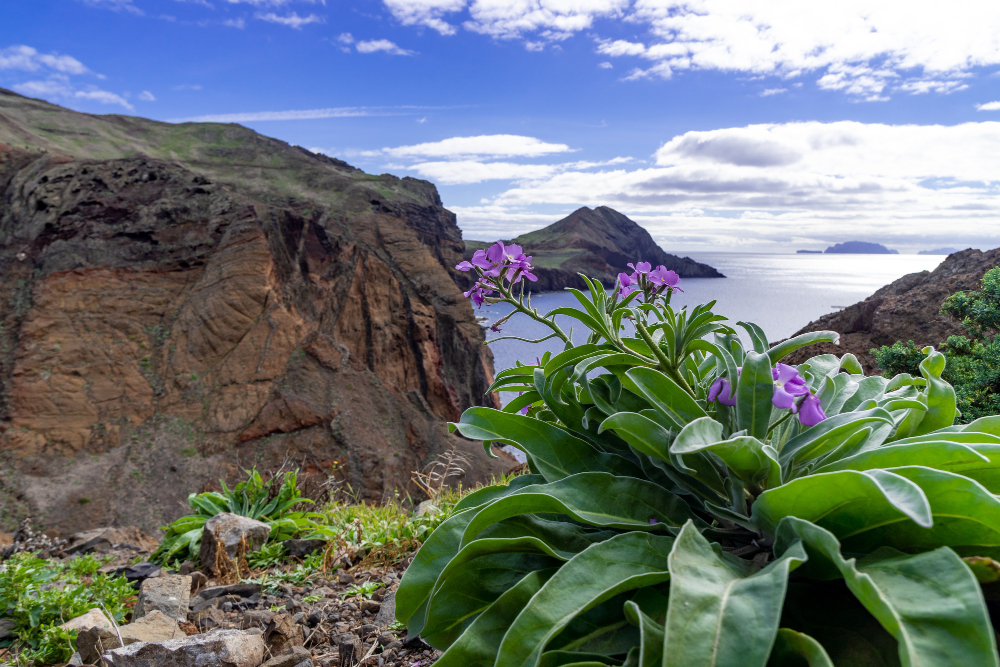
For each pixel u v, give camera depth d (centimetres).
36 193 6956
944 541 164
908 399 214
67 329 6069
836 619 164
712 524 231
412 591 213
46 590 413
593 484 209
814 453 210
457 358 8806
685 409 223
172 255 6888
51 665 347
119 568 549
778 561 153
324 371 6625
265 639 310
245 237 7069
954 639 121
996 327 598
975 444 164
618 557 173
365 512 661
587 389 256
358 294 8150
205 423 5925
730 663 128
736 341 269
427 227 16375
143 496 5197
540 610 159
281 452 5916
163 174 7612
